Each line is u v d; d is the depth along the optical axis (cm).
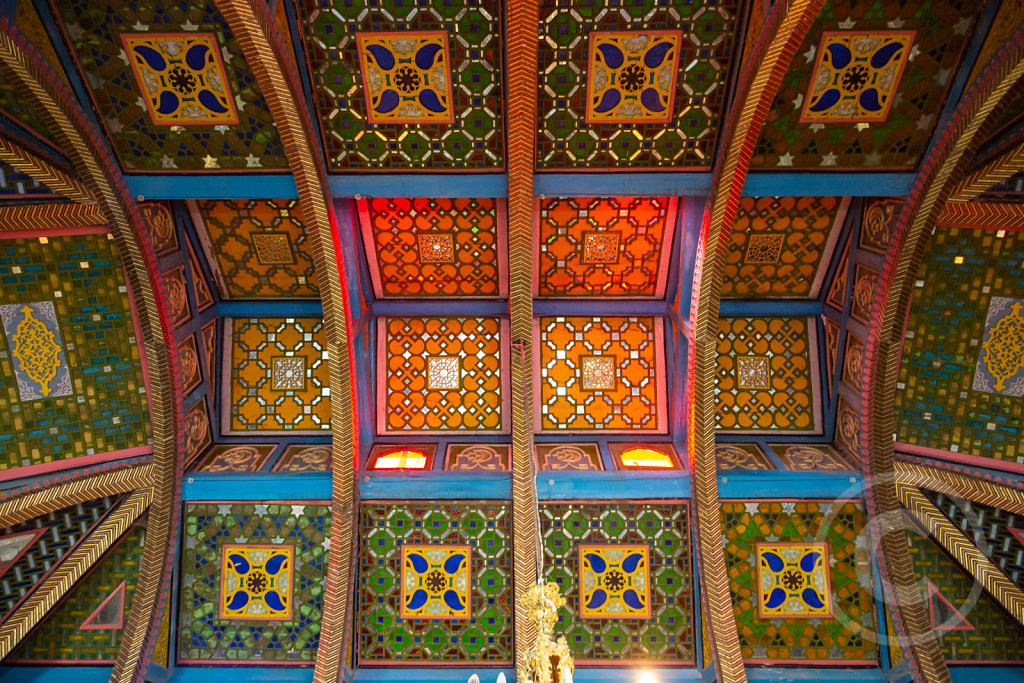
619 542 588
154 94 443
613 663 586
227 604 587
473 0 412
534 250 601
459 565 590
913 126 456
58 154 459
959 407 541
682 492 580
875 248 534
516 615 575
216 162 480
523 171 478
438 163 489
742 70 433
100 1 401
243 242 588
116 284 519
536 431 641
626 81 445
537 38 423
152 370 539
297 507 584
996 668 554
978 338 524
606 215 577
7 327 506
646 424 638
